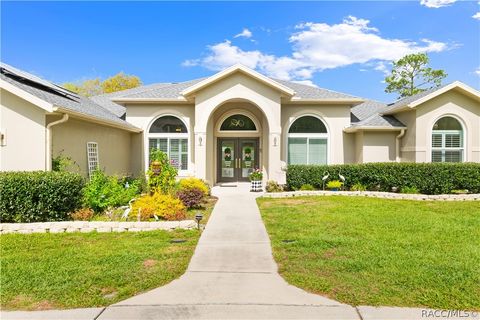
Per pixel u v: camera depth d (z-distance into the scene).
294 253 6.79
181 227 9.05
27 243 7.55
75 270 5.77
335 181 15.63
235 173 20.22
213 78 16.45
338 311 4.40
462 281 5.19
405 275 5.46
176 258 6.53
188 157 18.84
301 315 4.31
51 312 4.38
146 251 6.97
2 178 9.03
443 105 16.67
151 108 18.84
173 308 4.51
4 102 11.53
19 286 5.08
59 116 11.85
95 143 14.69
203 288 5.18
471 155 16.66
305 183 16.05
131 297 4.85
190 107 18.83
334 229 8.69
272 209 11.77
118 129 17.16
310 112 18.80
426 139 16.59
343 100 18.23
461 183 14.56
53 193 9.26
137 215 9.52
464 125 16.69
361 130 17.64
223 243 7.71
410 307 4.48
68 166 12.61
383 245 7.21
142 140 18.81
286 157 18.77
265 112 16.84
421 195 13.82
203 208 12.19
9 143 11.52
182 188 12.61
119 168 17.30
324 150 18.91
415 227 8.86
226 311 4.43
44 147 11.38
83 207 10.39
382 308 4.46
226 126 20.00
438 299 4.65
